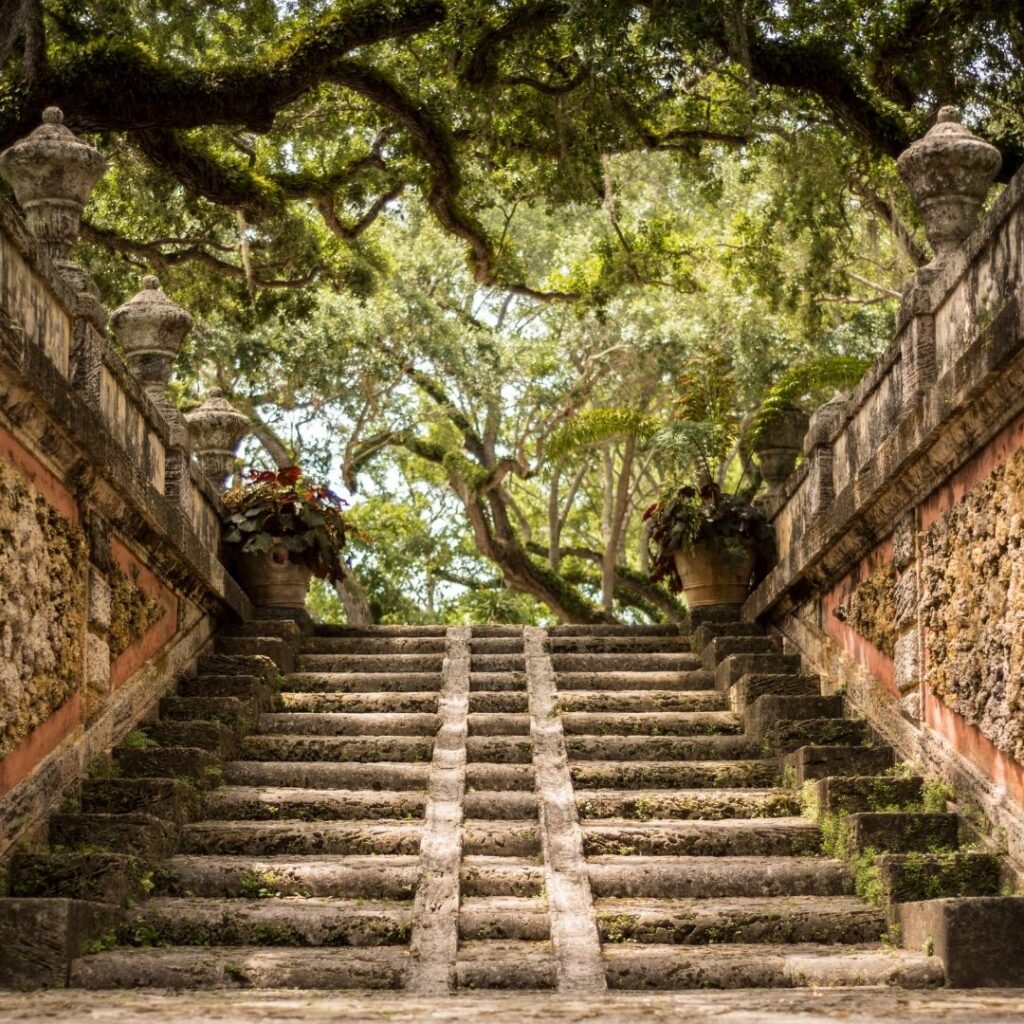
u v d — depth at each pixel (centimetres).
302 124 1589
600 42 1279
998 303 729
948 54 1293
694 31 1179
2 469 681
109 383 880
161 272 1819
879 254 2083
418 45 1456
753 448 1326
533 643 1198
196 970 630
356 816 848
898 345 877
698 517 1218
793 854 802
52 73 1140
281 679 1079
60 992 596
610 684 1106
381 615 2727
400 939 684
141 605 923
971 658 748
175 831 786
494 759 945
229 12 1381
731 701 1046
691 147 1606
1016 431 696
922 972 629
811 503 1075
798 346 2192
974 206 878
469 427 2472
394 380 2273
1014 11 1245
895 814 762
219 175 1290
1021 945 625
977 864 704
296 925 685
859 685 950
